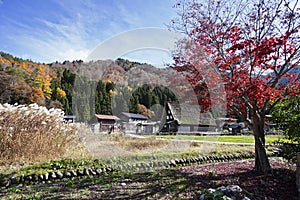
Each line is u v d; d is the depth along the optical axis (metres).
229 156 6.06
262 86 3.58
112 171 4.23
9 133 4.69
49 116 5.41
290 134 4.14
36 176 3.76
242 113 4.26
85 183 3.43
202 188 3.03
